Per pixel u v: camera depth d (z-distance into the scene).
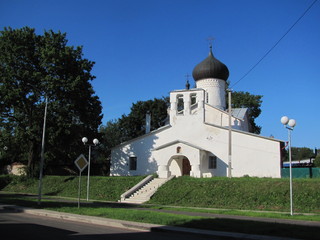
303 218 15.47
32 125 34.75
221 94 44.50
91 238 10.30
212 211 19.16
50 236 10.55
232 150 33.09
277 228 11.55
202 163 33.28
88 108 37.09
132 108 57.38
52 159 41.00
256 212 18.53
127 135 56.62
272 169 30.94
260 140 31.92
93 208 18.52
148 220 13.60
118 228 12.74
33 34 35.09
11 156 43.69
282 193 21.83
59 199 27.58
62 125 33.09
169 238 10.55
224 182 25.64
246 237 10.29
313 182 22.33
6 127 35.47
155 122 55.69
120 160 38.81
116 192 29.33
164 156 32.81
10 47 33.38
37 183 35.97
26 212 18.25
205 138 34.62
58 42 35.78
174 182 28.30
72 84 33.34
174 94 37.28
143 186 29.61
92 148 51.41
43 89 33.62
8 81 32.62
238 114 43.69
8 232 11.18
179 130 36.19
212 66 43.94
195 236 11.03
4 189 37.41
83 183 33.03
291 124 17.95
